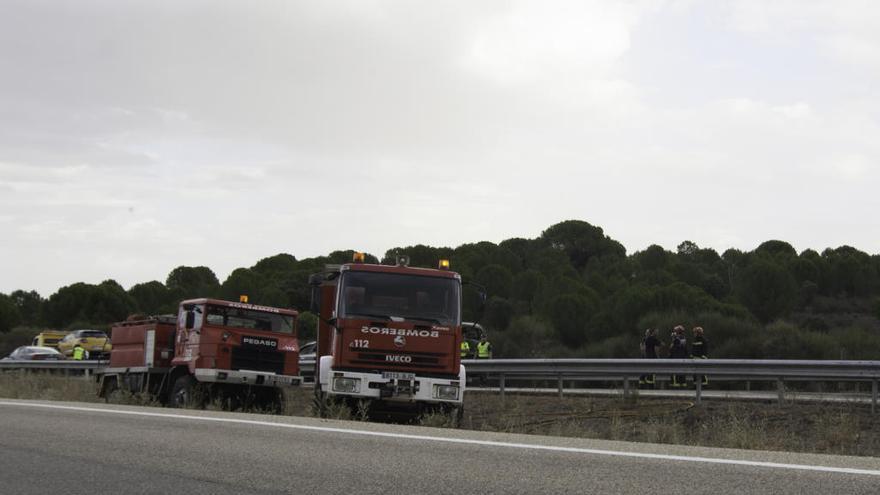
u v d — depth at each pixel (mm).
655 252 95625
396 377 16000
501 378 24844
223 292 80188
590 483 6660
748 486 6488
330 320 16359
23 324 102625
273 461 7805
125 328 23750
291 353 20922
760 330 37625
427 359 16203
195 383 20297
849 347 34438
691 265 93312
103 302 95875
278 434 9758
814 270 94000
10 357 46312
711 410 18281
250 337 20516
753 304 70500
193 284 111438
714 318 38812
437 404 16234
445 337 16312
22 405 14406
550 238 116750
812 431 15836
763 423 16219
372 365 16047
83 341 50969
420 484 6672
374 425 10945
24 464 7770
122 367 23500
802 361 19250
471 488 6508
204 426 10625
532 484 6641
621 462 7598
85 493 6473
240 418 11773
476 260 93625
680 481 6699
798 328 37188
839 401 18750
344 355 16016
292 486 6641
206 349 20078
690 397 21000
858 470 7062
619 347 41156
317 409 16875
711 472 7055
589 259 110500
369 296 16281
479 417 19578
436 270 16703
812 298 90312
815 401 18969
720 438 14484
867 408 18047
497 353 49781
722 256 111000
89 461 7895
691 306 52594
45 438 9516
